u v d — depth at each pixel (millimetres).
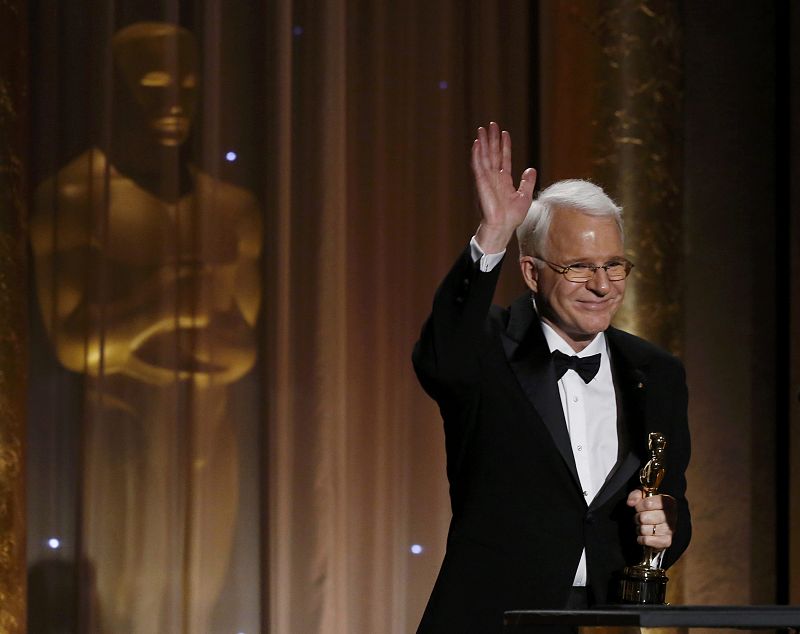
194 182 14508
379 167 15148
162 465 14328
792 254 15477
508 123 15586
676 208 15266
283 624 14227
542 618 5164
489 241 7613
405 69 15398
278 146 14484
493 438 8062
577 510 7973
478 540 7996
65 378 14195
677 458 8461
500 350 8211
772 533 16156
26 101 13711
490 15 15531
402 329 15227
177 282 14508
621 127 15016
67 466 14164
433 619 7961
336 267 14672
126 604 14172
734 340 16266
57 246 14242
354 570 14906
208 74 14492
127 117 14453
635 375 8414
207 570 14422
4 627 12750
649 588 7500
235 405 14586
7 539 12859
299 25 14930
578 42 15055
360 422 15023
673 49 15328
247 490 14602
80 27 14383
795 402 15367
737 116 16406
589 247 7957
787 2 16234
